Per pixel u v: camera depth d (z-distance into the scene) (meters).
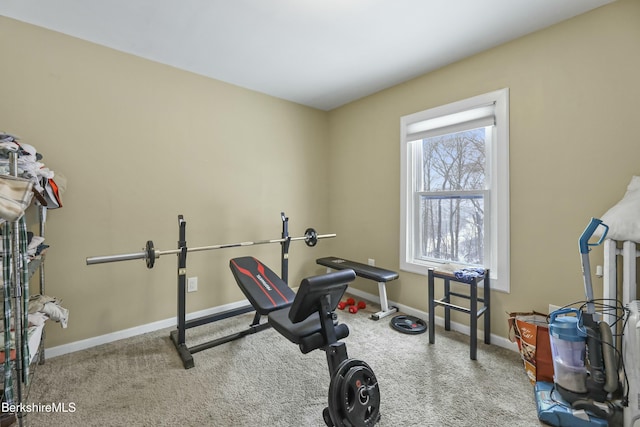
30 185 1.27
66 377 1.95
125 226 2.50
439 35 2.21
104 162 2.39
